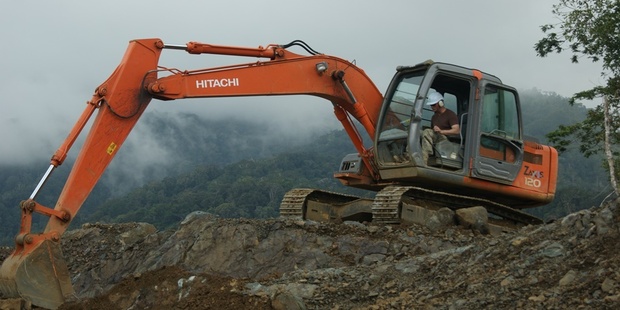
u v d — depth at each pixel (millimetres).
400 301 8938
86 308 9633
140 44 11383
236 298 9094
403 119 13391
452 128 13266
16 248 9891
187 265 12367
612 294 7609
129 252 13688
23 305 9484
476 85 13406
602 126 21828
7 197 84812
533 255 8938
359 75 13789
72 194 10359
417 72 13492
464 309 8305
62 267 9891
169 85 11609
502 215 14125
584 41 21406
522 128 13844
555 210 38375
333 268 10852
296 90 12969
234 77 12305
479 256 9516
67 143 10469
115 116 10945
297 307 8852
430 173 12984
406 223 12844
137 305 9570
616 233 8523
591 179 63688
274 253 12258
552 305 7812
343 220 14328
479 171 13266
